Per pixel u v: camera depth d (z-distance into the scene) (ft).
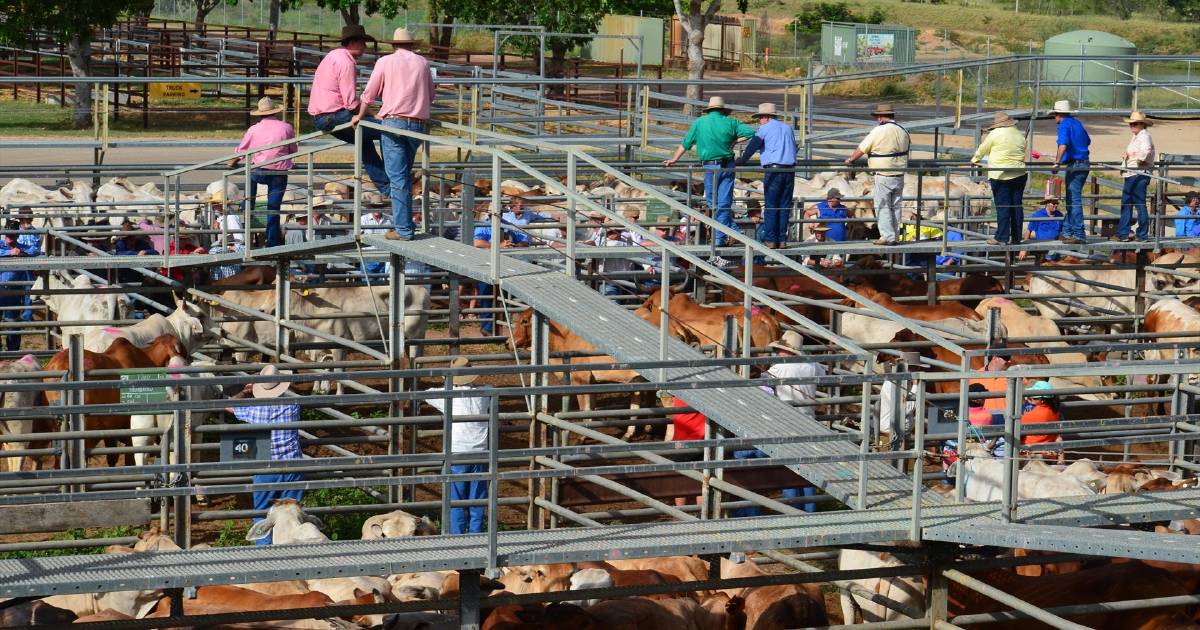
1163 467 49.24
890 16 282.77
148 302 58.49
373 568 25.91
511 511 49.49
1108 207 81.05
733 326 43.42
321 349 55.98
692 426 44.80
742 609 33.65
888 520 29.53
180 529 41.93
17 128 131.85
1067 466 43.37
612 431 58.18
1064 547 27.40
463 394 26.32
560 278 41.24
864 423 30.35
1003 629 31.12
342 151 114.21
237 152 54.19
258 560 26.23
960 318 58.29
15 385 24.88
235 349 57.67
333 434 55.83
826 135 85.46
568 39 155.43
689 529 28.89
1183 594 30.78
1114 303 72.23
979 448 41.91
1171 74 219.61
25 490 44.55
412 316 63.52
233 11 229.66
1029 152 78.43
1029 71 192.13
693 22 143.43
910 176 97.40
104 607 35.09
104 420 49.39
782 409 34.45
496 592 33.22
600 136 90.38
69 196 86.53
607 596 28.40
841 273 63.10
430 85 45.98
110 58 166.40
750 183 91.86
